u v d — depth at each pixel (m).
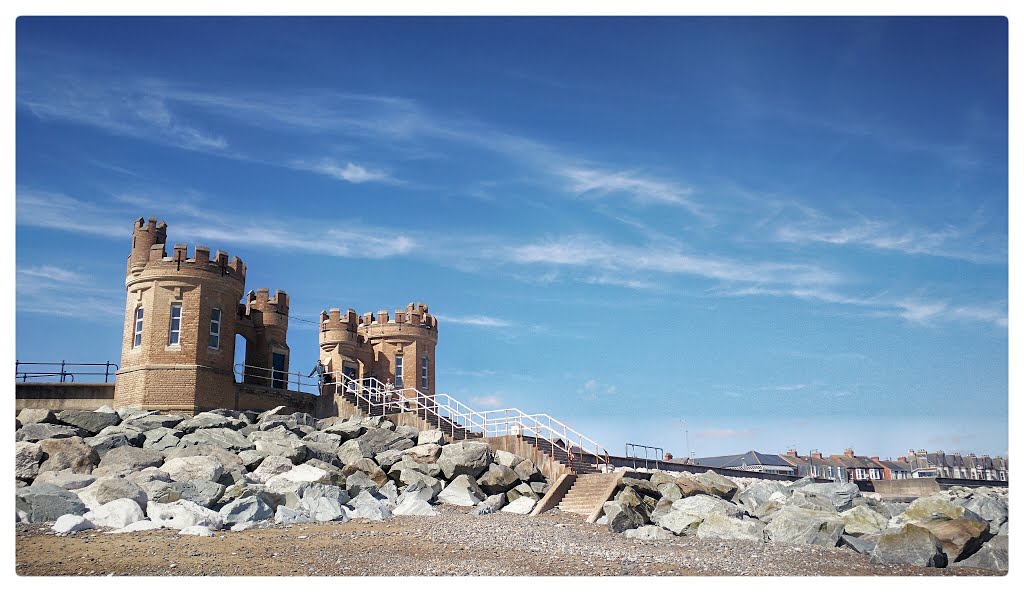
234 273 34.47
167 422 29.55
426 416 34.97
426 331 47.03
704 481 27.17
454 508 26.28
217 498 22.11
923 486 50.31
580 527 22.83
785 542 20.30
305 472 25.95
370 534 19.77
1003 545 18.06
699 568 16.58
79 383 32.69
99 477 23.09
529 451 30.50
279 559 16.16
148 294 32.75
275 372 38.56
